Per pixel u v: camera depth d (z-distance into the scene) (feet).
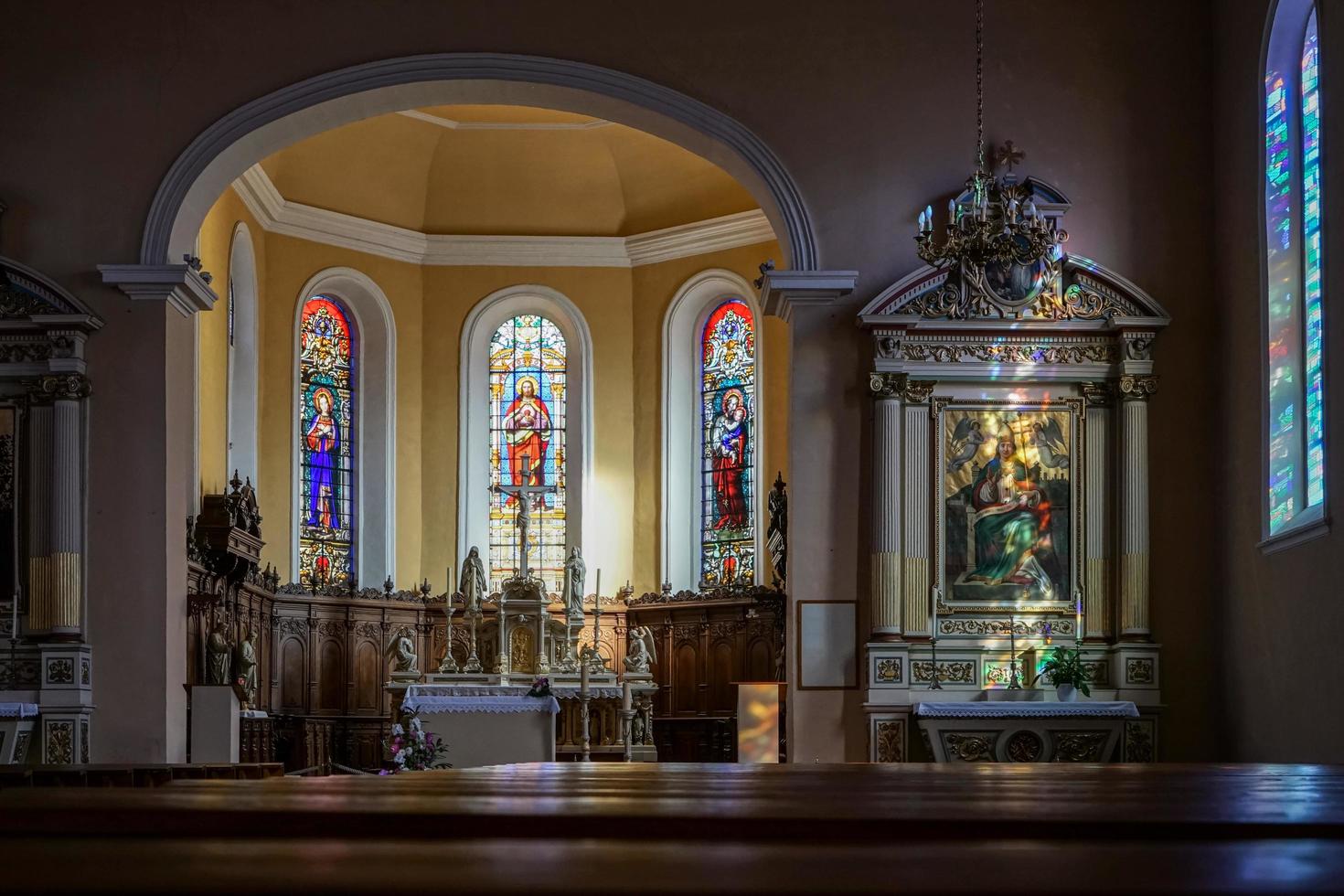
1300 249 47.57
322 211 79.97
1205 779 11.34
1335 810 6.95
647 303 84.07
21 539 52.70
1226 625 52.49
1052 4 55.98
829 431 53.62
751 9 55.83
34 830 5.65
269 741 71.05
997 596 53.26
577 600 77.61
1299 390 47.44
